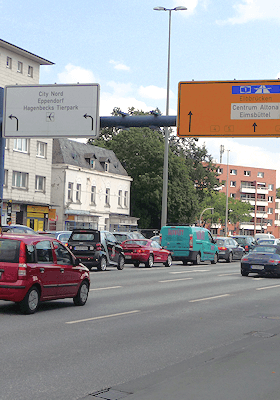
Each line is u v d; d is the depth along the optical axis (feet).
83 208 200.03
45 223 173.88
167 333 35.09
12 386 21.56
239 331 36.83
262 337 34.78
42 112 78.33
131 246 103.45
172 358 27.68
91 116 76.64
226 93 72.23
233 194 437.99
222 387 22.09
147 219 239.30
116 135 248.11
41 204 168.45
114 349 29.45
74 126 77.15
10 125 79.25
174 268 103.50
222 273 92.84
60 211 189.57
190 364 26.40
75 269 45.85
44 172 176.14
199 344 31.73
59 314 41.52
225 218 339.77
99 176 210.18
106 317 40.98
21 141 165.58
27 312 40.42
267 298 57.41
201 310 46.78
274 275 86.94
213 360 27.43
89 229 86.17
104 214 212.84
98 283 67.41
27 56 164.14
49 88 78.07
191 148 270.87
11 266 39.81
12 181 161.48
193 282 73.97
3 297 39.63
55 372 24.03
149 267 104.12
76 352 28.32
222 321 41.04
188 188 229.25
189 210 229.45
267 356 28.76
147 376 23.80
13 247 40.22
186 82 73.41
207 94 72.79
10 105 79.30
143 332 35.14
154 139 230.68
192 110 73.20
